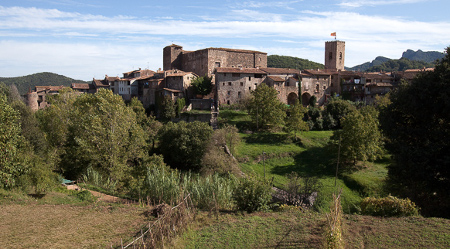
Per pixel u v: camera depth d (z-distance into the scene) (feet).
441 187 82.43
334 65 350.23
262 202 73.77
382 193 112.06
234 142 181.37
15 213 72.33
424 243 49.21
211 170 144.15
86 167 128.67
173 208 64.03
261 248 51.93
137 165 134.31
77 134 142.31
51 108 169.99
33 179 89.15
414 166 84.12
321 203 104.17
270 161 173.58
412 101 89.92
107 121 122.72
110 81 325.01
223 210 75.72
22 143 99.86
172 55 323.98
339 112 233.96
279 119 215.10
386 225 56.54
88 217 71.26
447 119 86.58
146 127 198.90
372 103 261.44
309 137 205.36
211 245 54.34
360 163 163.12
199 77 267.18
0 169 83.41
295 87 276.00
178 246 53.52
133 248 51.67
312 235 54.65
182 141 167.53
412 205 64.59
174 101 249.14
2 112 87.61
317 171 157.48
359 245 49.80
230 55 300.61
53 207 77.71
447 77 84.99
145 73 320.09
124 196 98.94
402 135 93.50
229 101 257.55
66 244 57.47
